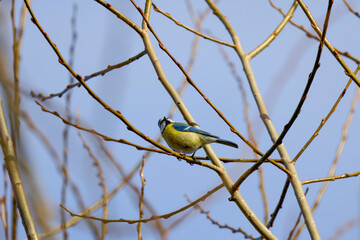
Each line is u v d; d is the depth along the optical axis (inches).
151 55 394.9
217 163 362.3
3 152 266.7
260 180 375.2
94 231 237.3
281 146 362.9
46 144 222.1
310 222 323.3
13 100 212.2
